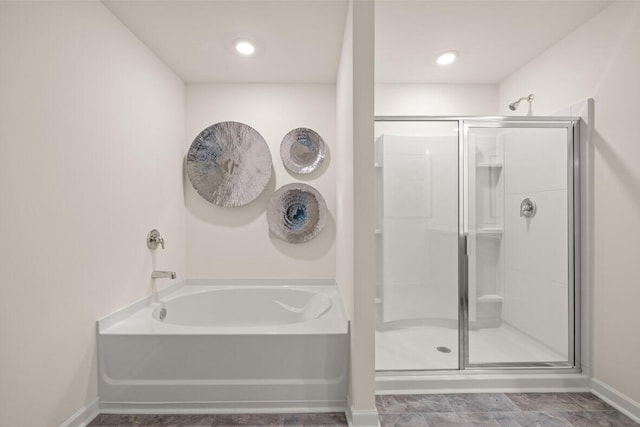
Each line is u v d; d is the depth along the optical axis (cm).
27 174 121
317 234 261
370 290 149
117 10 167
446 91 278
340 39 196
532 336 204
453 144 208
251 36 193
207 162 256
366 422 147
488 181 205
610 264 172
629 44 160
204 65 230
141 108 197
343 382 163
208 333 161
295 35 192
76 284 145
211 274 261
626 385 163
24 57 119
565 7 172
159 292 219
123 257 179
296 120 263
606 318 175
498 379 184
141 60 197
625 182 163
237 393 161
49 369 130
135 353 160
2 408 112
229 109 261
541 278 205
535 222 205
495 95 278
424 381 183
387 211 224
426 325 221
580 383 184
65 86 138
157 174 216
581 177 190
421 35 200
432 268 220
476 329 207
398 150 221
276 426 151
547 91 218
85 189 150
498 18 183
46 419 129
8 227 114
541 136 201
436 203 217
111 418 156
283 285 263
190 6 165
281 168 263
